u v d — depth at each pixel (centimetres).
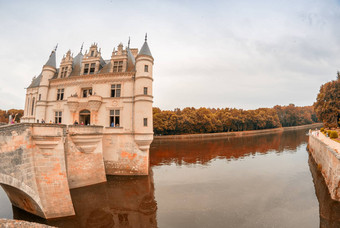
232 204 1694
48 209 1338
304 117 13488
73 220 1398
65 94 2839
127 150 2500
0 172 1099
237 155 3944
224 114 9375
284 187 2111
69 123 2714
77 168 1955
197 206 1656
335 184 1680
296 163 3212
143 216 1485
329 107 4550
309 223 1379
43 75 2989
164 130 7519
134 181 2236
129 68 2753
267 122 10938
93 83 2730
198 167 3005
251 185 2178
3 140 1132
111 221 1412
